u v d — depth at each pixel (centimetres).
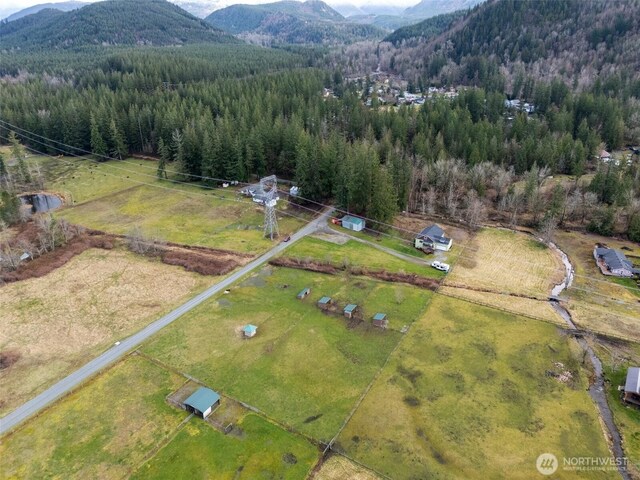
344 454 3825
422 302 6062
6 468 3709
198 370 4812
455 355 5041
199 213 9112
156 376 4728
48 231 7538
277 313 5822
